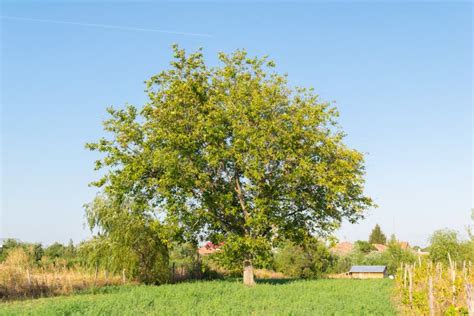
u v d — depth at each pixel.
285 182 35.34
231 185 37.97
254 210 34.88
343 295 28.00
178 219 35.69
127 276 40.41
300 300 24.66
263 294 28.00
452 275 23.36
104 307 21.83
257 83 37.19
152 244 41.09
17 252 37.53
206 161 35.81
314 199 37.53
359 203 38.47
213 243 36.88
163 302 23.84
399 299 29.22
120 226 40.78
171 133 35.31
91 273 39.66
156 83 38.16
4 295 29.72
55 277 35.09
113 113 37.53
